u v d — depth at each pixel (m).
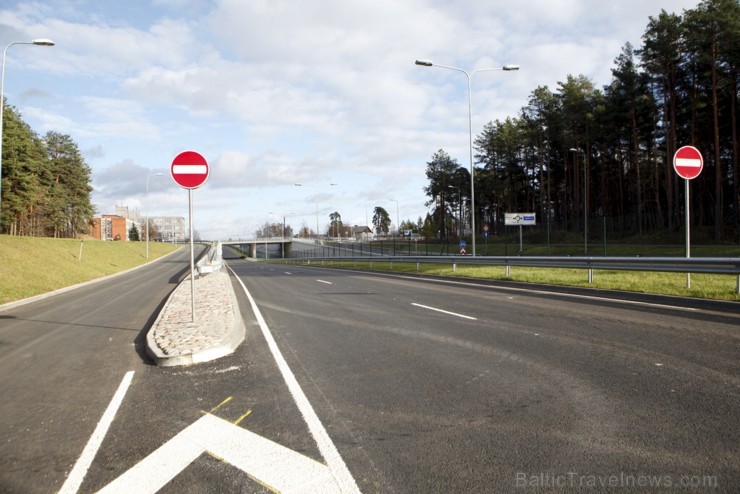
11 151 48.31
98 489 3.06
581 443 3.54
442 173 73.31
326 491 2.95
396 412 4.27
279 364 6.09
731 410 4.09
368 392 4.85
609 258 14.05
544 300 11.43
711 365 5.43
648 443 3.51
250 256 106.31
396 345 6.97
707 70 35.53
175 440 3.81
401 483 3.02
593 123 46.25
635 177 50.62
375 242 94.00
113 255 47.56
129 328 9.38
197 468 3.31
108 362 6.54
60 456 3.57
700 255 30.86
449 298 12.41
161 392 5.09
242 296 14.65
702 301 10.38
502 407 4.32
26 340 8.39
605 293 12.42
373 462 3.32
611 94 46.25
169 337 7.43
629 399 4.42
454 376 5.32
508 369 5.53
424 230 102.12
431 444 3.59
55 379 5.75
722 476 3.03
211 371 5.89
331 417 4.19
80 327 9.66
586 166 46.31
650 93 42.38
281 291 16.05
